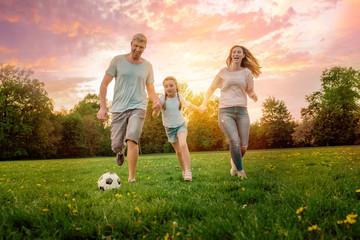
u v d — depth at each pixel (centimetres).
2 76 3541
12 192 308
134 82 408
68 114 4991
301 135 4744
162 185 377
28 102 3662
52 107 3953
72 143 4659
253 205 227
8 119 3388
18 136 3516
